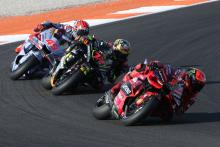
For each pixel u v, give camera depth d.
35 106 34.34
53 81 37.31
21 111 33.19
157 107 30.28
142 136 28.09
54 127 29.81
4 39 59.28
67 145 26.52
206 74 44.44
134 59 49.19
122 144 26.69
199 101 36.41
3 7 86.62
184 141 27.25
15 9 84.56
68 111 33.28
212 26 63.00
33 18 75.38
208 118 32.19
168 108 30.28
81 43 36.78
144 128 29.61
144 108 29.17
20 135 28.28
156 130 29.25
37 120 31.22
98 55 36.44
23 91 38.03
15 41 57.75
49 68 41.34
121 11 75.50
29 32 63.47
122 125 30.17
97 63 36.62
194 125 30.52
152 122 30.84
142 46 54.09
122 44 35.94
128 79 30.25
